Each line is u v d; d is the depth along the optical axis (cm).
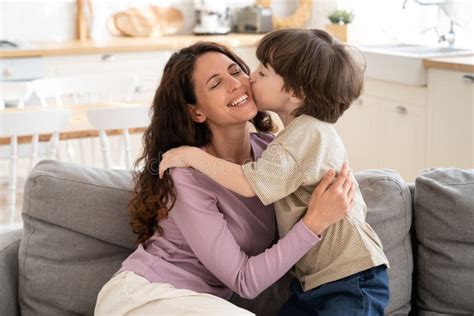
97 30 575
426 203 205
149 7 593
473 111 370
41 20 565
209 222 172
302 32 177
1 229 277
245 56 560
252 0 626
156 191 179
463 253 203
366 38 533
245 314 159
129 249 197
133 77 429
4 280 189
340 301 169
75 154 517
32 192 191
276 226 194
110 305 170
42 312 191
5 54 488
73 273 191
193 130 185
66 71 510
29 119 314
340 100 176
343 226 172
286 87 175
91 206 192
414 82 404
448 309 207
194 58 183
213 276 182
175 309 161
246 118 181
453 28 456
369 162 460
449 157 392
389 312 204
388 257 203
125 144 339
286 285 202
